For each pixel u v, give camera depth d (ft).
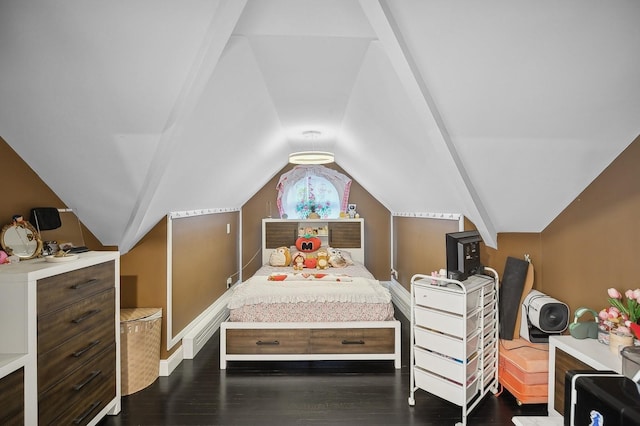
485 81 5.87
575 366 6.21
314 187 17.43
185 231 10.69
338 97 8.74
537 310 7.89
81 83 5.60
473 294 7.28
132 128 6.38
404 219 15.24
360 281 11.07
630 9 4.63
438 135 7.00
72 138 6.50
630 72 5.40
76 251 7.15
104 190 7.63
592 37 5.01
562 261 8.47
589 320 7.50
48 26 4.83
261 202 17.34
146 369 8.61
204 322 11.64
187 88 5.79
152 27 4.91
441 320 7.18
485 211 8.87
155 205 8.43
